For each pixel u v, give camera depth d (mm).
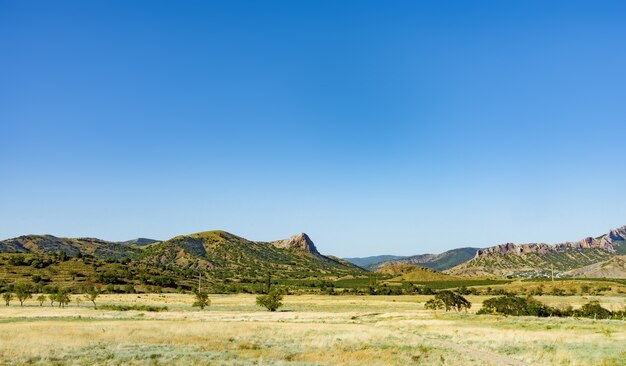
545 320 78938
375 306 142625
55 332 52719
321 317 99375
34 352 37062
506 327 66688
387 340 51688
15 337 46781
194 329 59656
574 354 38844
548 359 37656
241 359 37031
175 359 35875
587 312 93875
